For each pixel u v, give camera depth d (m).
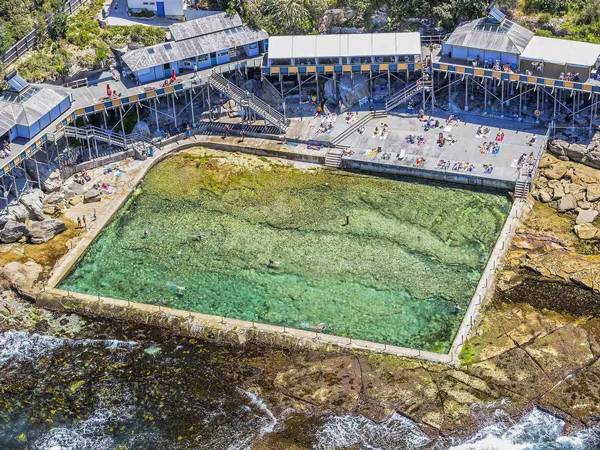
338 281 106.12
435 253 109.25
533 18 135.38
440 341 97.88
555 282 103.12
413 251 109.62
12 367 96.38
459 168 118.75
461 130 125.19
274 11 133.62
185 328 99.50
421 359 94.38
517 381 91.12
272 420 89.19
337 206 116.88
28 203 114.12
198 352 97.25
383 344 96.75
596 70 121.38
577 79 120.62
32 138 114.75
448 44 127.00
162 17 137.00
